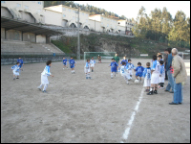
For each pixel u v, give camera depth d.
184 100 6.23
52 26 46.34
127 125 3.96
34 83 10.11
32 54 30.16
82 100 6.23
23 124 4.10
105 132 3.62
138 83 10.22
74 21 56.19
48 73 7.62
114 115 4.63
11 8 37.22
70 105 5.61
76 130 3.74
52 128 3.86
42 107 5.41
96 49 52.88
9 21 27.88
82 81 10.91
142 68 10.33
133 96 6.84
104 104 5.69
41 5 44.25
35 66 22.91
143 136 3.43
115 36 66.06
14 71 11.53
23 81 10.88
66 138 3.39
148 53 64.50
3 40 31.61
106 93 7.40
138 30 78.81
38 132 3.67
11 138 3.41
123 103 5.80
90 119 4.36
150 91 7.16
